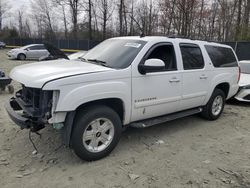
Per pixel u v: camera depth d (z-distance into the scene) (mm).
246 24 23734
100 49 4953
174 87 4840
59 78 3453
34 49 23641
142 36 4871
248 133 5473
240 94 7730
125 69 4070
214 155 4355
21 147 4379
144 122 4559
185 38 5305
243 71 9023
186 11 20594
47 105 3576
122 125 4332
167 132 5305
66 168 3775
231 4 25734
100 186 3389
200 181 3566
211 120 6176
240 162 4148
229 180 3611
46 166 3816
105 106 3979
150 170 3797
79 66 4070
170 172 3764
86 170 3736
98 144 4008
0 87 8133
